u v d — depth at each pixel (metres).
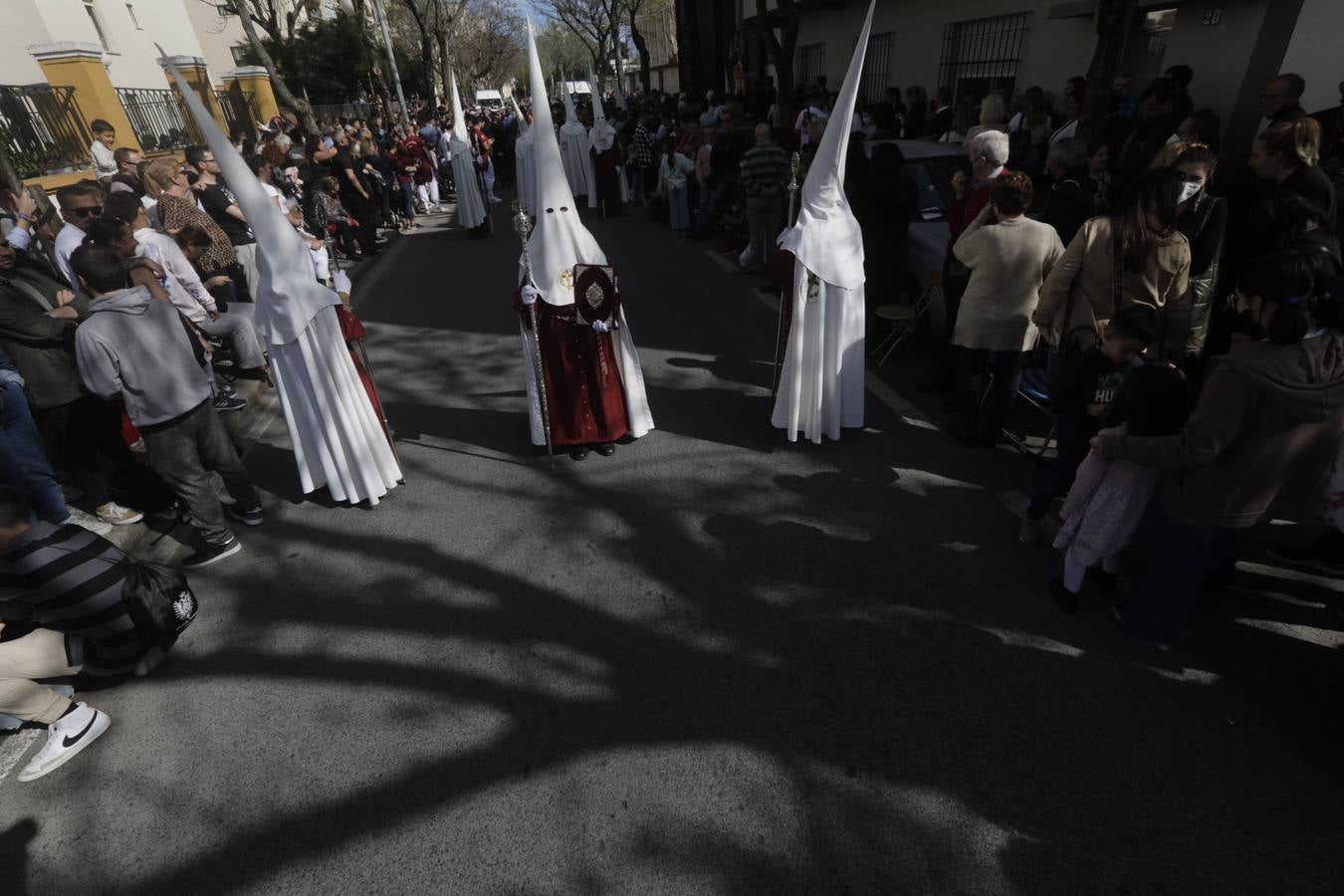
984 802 2.46
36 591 2.87
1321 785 2.43
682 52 26.91
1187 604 2.81
